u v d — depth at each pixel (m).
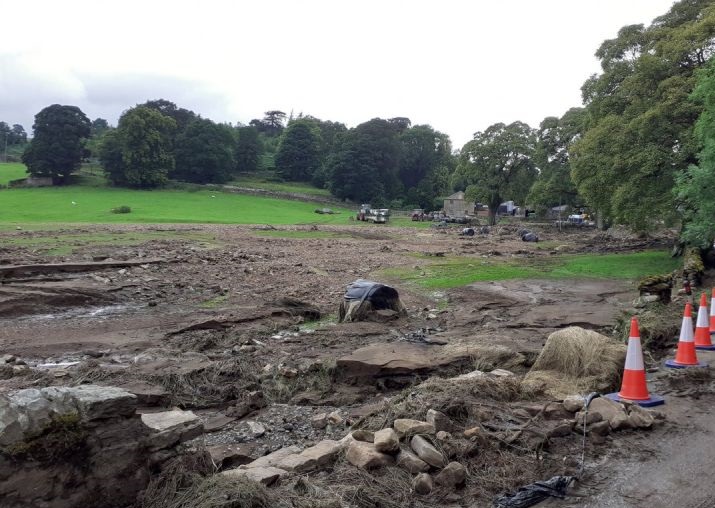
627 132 24.27
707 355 9.54
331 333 11.84
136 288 16.88
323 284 19.55
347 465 4.79
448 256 31.53
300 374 8.68
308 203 97.25
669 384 7.73
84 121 95.31
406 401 6.10
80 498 3.62
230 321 12.79
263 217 70.38
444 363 8.65
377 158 105.81
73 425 3.60
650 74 25.00
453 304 16.48
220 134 107.38
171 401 7.38
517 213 105.31
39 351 10.36
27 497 3.40
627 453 5.38
